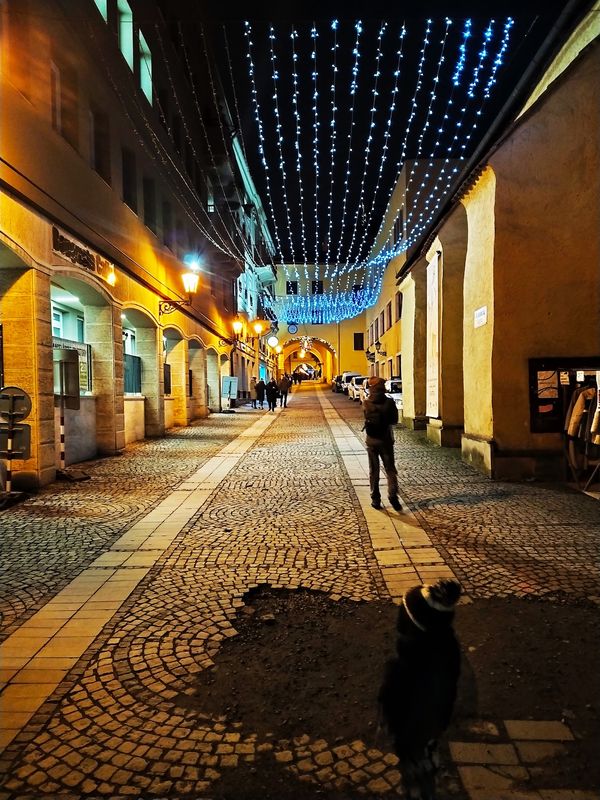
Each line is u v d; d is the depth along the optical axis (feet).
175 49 65.16
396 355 107.86
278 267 183.83
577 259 29.89
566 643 12.76
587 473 29.84
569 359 30.01
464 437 35.83
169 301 54.95
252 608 15.12
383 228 127.85
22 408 25.61
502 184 29.76
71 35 36.40
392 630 13.69
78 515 24.72
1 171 26.55
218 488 30.35
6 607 15.20
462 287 43.19
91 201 38.83
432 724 6.43
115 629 13.87
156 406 54.65
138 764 9.07
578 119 29.09
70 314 50.06
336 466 36.96
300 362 309.22
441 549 19.26
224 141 82.48
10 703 10.78
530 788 8.39
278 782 8.64
